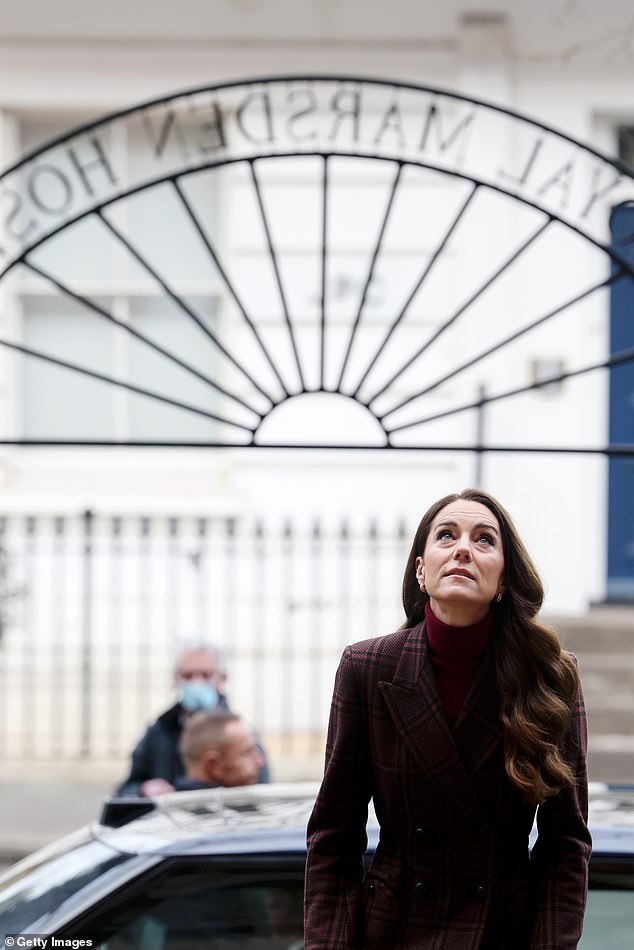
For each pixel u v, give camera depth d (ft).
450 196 35.81
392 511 36.01
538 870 10.16
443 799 10.02
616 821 12.01
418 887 10.02
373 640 10.59
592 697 30.94
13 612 34.96
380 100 35.68
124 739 34.35
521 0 33.42
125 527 35.83
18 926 11.78
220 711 19.31
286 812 12.87
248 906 11.75
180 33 35.24
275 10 34.35
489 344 35.42
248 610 35.73
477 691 10.12
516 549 10.38
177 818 13.01
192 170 19.47
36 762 32.37
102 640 35.63
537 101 35.73
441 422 35.96
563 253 35.99
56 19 34.76
